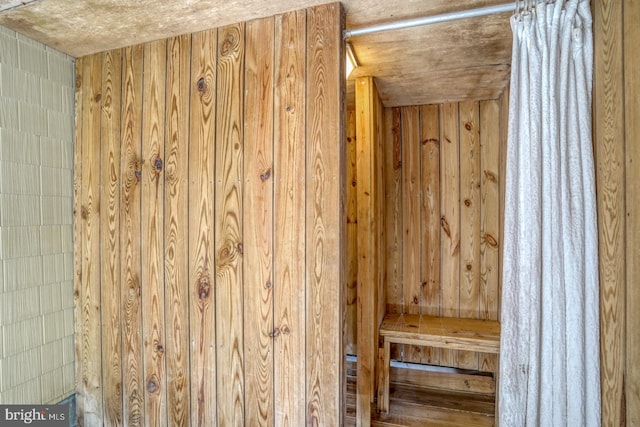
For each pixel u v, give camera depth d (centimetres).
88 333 165
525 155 114
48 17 134
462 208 246
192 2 124
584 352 106
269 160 134
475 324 228
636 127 93
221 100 142
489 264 239
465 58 172
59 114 163
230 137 140
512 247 117
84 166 166
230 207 140
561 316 108
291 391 130
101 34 148
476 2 123
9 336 144
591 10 109
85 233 166
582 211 107
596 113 107
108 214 162
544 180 111
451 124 247
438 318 243
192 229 146
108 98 162
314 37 128
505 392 116
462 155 245
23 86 149
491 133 239
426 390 243
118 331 159
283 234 132
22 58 149
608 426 101
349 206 266
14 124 146
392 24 126
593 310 105
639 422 91
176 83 149
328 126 126
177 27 142
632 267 95
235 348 139
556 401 108
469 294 245
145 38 151
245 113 138
